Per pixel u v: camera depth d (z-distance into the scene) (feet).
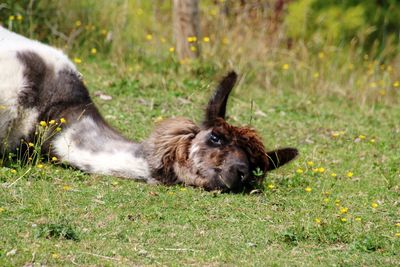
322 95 109.81
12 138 65.62
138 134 77.82
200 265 48.16
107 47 107.24
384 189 68.80
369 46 144.66
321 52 124.36
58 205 56.59
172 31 119.14
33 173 62.80
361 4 144.36
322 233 54.60
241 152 61.00
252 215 58.59
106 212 56.29
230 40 114.21
